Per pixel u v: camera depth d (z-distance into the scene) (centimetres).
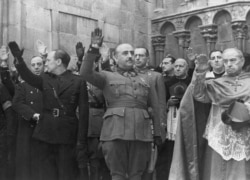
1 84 542
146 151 443
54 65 485
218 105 400
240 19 879
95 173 510
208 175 414
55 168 473
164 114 504
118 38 952
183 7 985
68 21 838
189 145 412
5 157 538
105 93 446
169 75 612
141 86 448
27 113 492
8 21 727
